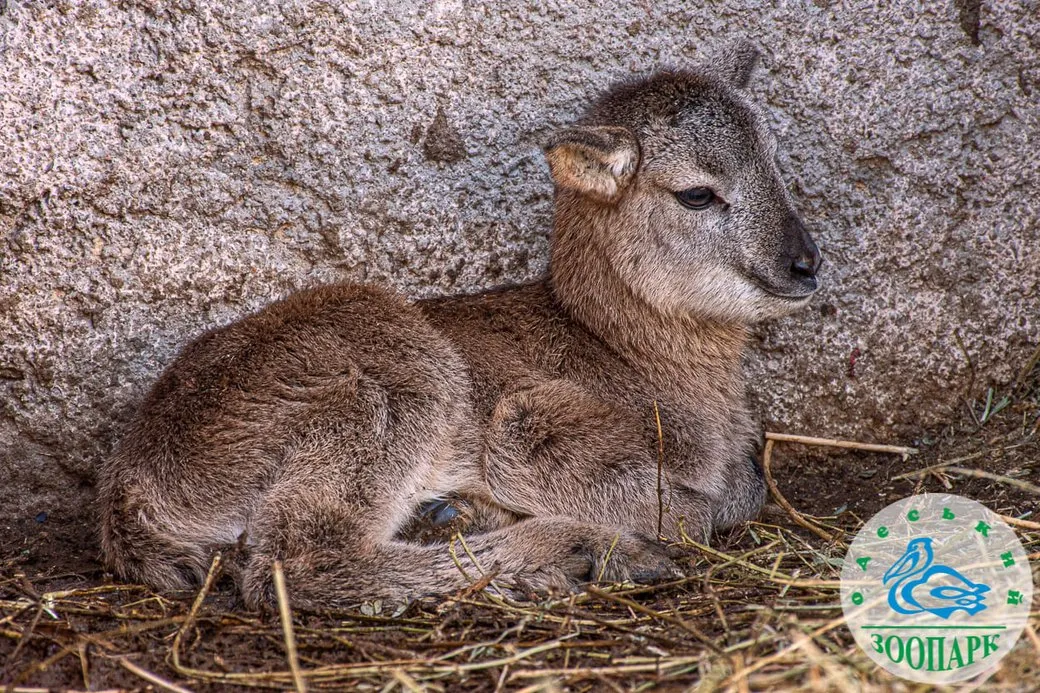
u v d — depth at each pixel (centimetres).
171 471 959
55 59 1041
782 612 853
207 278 1109
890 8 1159
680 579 941
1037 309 1230
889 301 1210
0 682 812
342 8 1086
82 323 1088
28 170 1048
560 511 1025
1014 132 1188
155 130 1073
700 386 1109
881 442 1234
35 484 1111
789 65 1169
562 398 1042
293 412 965
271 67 1086
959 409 1233
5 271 1064
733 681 737
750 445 1152
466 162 1144
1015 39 1173
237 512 963
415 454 980
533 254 1175
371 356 991
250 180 1105
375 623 887
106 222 1077
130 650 844
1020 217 1207
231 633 870
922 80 1173
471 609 903
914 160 1188
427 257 1149
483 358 1072
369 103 1110
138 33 1055
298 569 914
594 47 1147
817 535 1077
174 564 962
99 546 1084
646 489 1032
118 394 1105
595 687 775
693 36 1160
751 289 1053
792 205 1065
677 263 1059
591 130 1000
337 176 1117
